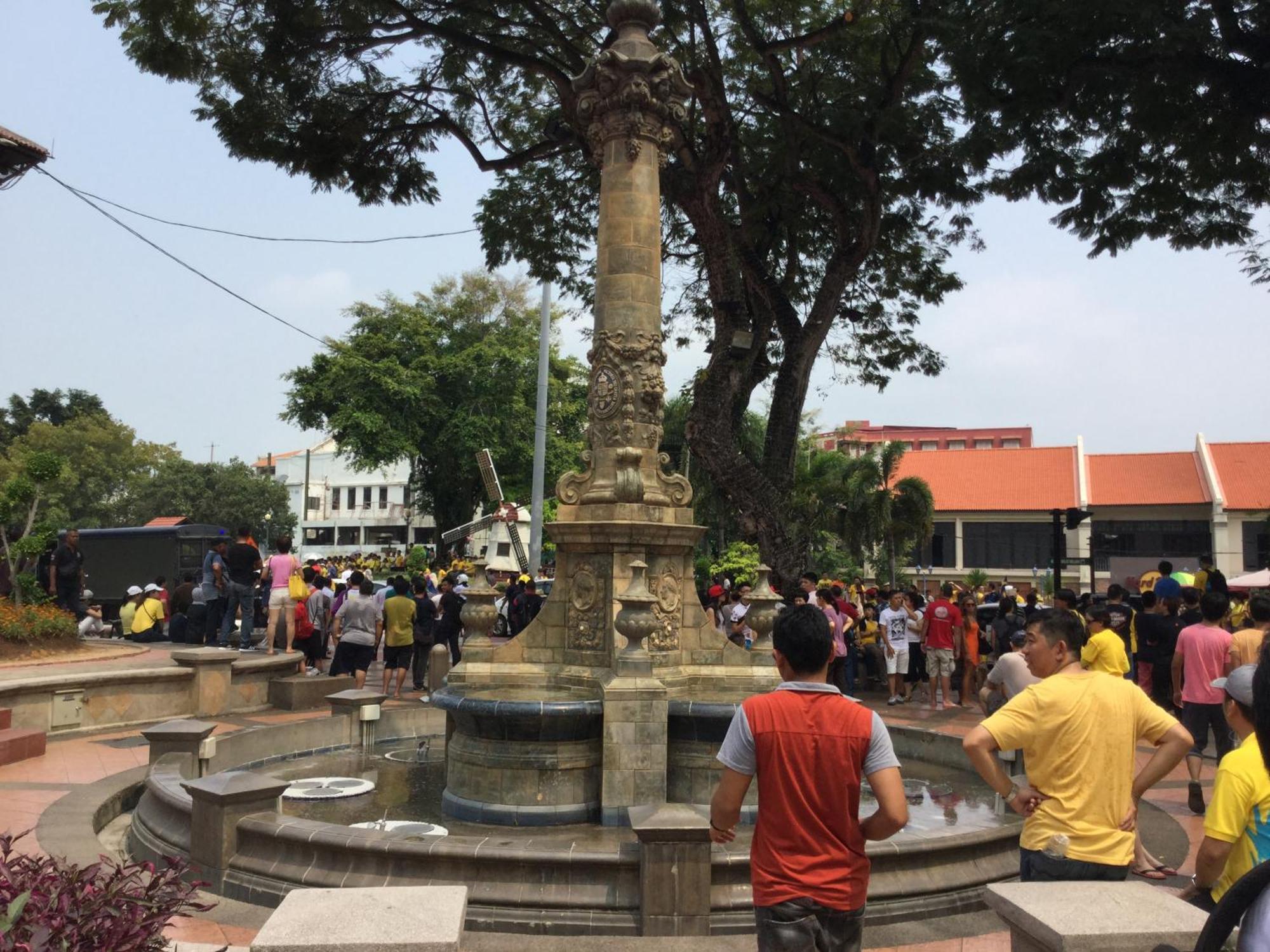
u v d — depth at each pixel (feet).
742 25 51.67
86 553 95.55
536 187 66.90
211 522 202.59
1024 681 22.52
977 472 151.33
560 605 30.07
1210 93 45.01
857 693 58.29
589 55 54.75
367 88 55.21
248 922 19.21
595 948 17.35
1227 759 12.01
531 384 158.20
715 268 59.57
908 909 19.95
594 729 26.43
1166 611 45.06
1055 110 48.37
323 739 37.06
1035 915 10.88
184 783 22.12
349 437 145.48
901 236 66.59
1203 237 57.16
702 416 60.23
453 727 31.35
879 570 129.80
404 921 10.89
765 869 10.84
